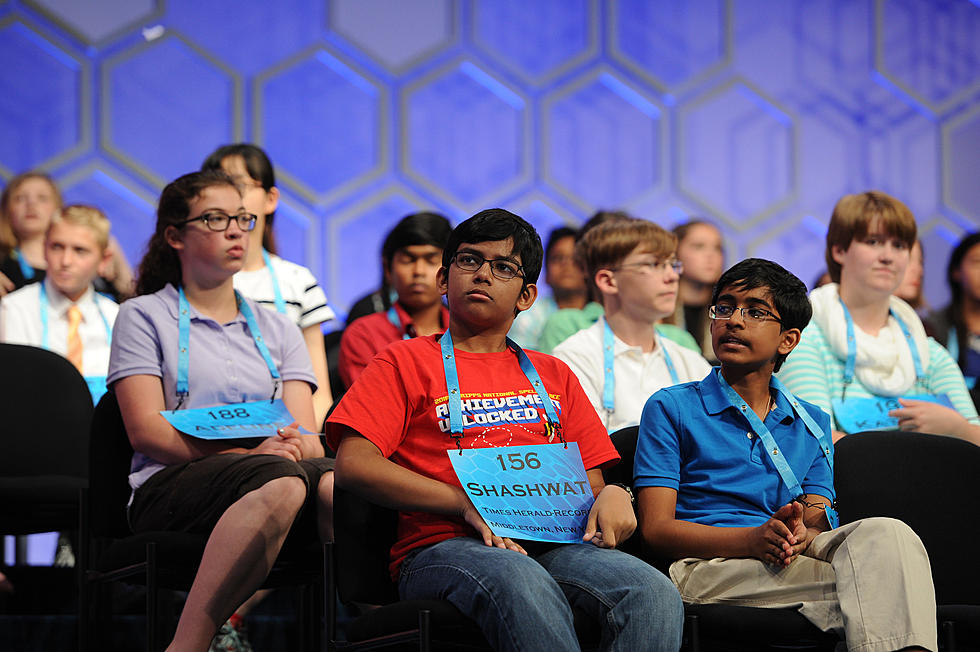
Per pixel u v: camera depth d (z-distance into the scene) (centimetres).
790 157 1388
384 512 520
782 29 1400
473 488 494
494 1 1341
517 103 1335
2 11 1212
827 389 709
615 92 1361
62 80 1220
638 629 466
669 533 533
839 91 1405
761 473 554
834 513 551
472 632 471
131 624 716
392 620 474
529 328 1015
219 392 614
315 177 1278
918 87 1420
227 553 529
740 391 571
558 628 452
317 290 816
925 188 1410
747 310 560
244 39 1273
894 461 578
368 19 1309
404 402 520
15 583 789
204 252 624
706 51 1385
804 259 1383
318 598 622
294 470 550
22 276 982
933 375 739
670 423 565
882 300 727
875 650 472
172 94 1248
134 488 587
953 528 569
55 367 719
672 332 820
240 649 656
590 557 491
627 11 1370
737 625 495
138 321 610
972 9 1432
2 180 1192
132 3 1245
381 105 1301
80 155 1216
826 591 502
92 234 845
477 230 534
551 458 517
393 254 797
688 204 1365
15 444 696
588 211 1341
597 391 699
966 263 1024
